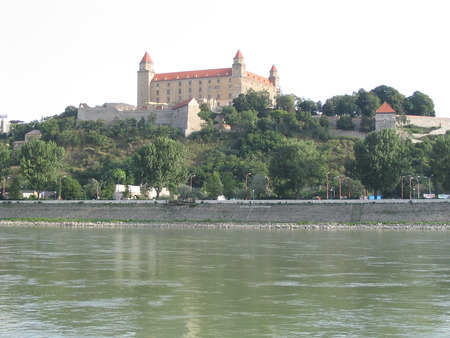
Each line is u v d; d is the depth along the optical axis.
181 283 65.81
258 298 57.28
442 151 183.88
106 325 46.47
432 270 75.81
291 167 192.88
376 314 50.50
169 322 47.53
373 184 187.88
